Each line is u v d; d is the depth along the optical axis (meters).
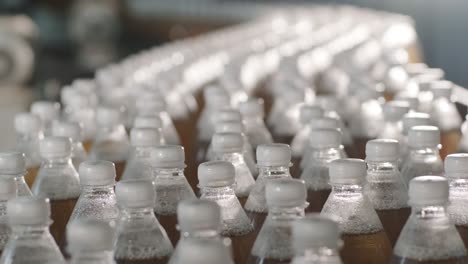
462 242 0.95
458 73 5.50
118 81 2.15
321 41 3.34
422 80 1.86
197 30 7.34
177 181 1.11
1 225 1.01
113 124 1.51
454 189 1.05
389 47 3.41
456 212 1.04
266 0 7.37
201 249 0.77
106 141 1.51
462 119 1.75
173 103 2.02
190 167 1.44
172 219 1.09
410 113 1.38
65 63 6.82
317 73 2.85
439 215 0.94
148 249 0.95
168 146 1.11
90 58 7.09
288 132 1.69
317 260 0.78
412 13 5.98
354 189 1.03
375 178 1.13
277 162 1.09
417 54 3.85
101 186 1.04
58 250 0.90
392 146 1.11
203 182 1.02
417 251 0.94
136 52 7.29
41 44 7.05
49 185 1.22
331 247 0.78
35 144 1.47
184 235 0.84
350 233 1.03
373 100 1.68
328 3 7.52
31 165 1.46
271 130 1.74
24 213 0.88
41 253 0.89
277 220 0.93
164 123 1.66
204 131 1.67
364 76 2.06
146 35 7.61
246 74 2.53
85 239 0.81
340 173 1.01
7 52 4.86
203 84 2.66
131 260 0.95
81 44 7.28
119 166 1.48
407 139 1.25
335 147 1.20
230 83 1.99
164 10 7.55
